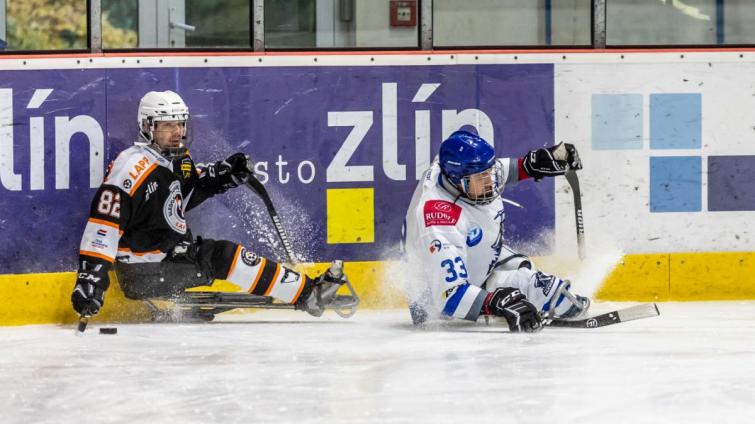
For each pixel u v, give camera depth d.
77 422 9.35
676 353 12.07
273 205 15.38
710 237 16.27
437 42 15.95
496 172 13.67
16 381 11.01
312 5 15.73
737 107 16.25
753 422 8.95
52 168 15.12
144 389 10.56
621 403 9.69
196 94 15.43
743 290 16.33
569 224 16.06
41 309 15.12
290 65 15.56
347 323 14.72
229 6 15.56
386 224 15.80
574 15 16.14
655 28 16.28
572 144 15.20
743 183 16.30
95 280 13.89
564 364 11.46
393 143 15.77
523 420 9.14
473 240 13.87
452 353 12.20
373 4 15.81
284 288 14.55
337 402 9.88
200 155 15.48
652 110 16.11
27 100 15.04
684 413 9.30
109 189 14.10
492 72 15.89
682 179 16.19
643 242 16.17
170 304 14.95
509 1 16.03
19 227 15.07
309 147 15.66
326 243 15.72
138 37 15.43
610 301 16.12
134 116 15.27
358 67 15.67
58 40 15.27
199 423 9.23
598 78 16.05
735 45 16.31
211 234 15.55
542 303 14.09
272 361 11.88
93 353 12.53
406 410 9.55
